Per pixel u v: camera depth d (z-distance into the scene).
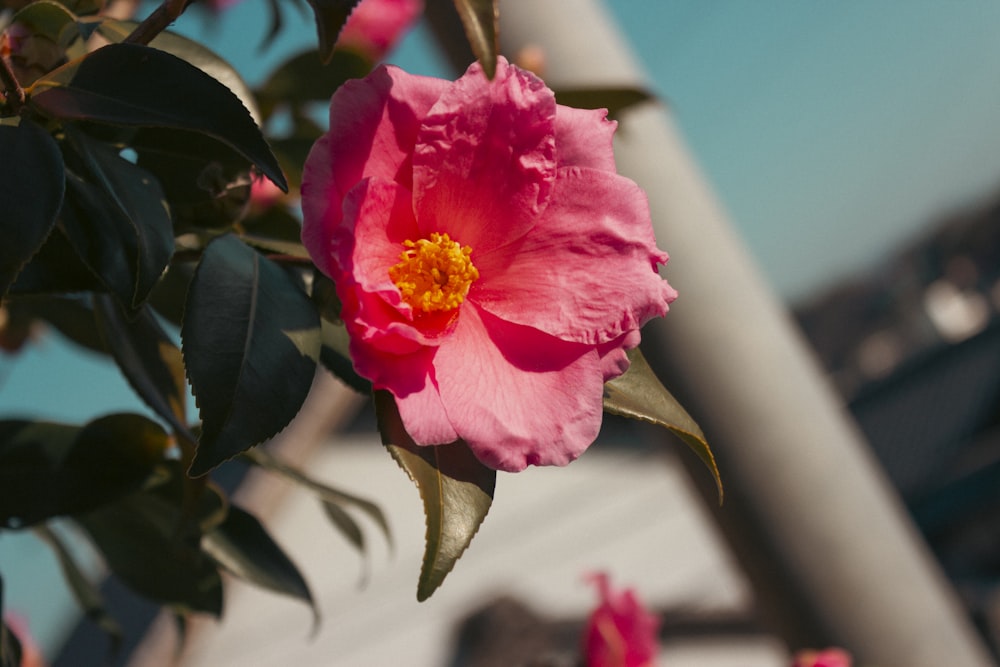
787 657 0.88
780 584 0.86
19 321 0.57
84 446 0.40
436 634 3.12
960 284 6.34
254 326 0.33
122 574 0.46
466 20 0.30
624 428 3.76
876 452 4.06
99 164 0.34
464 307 0.35
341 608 3.12
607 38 0.85
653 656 0.62
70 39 0.38
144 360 0.38
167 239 0.34
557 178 0.35
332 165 0.33
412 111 0.34
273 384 0.32
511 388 0.34
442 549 0.32
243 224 0.45
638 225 0.35
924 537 3.38
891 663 0.85
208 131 0.33
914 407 4.21
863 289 7.02
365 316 0.32
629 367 0.36
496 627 3.00
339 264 0.32
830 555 0.85
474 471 0.33
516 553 3.39
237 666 2.92
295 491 3.21
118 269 0.35
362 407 3.62
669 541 3.37
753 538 0.86
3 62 0.33
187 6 0.34
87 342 0.50
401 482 3.43
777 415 0.85
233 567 0.44
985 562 3.15
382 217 0.34
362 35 0.55
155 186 0.35
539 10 0.83
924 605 0.87
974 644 0.90
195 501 0.38
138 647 2.81
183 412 0.38
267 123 0.48
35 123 0.32
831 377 6.66
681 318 0.85
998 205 6.29
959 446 3.62
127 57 0.33
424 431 0.32
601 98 0.44
